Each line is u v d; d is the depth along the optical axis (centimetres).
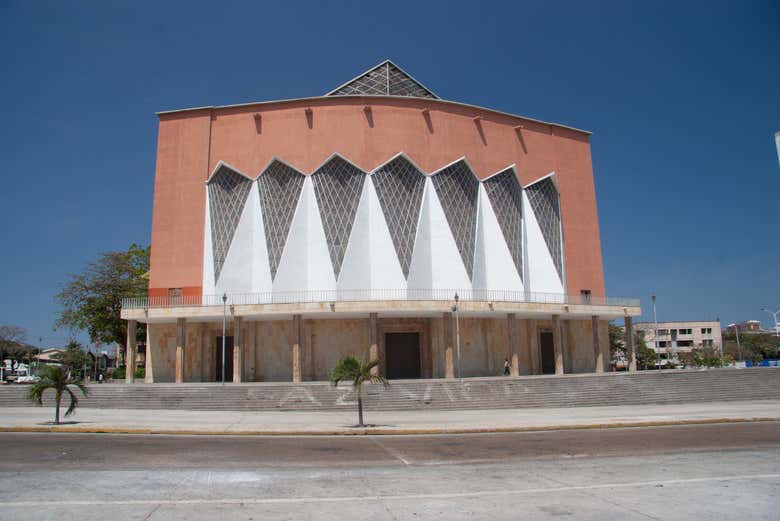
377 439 1570
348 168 3653
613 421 1939
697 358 6056
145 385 2691
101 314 4619
